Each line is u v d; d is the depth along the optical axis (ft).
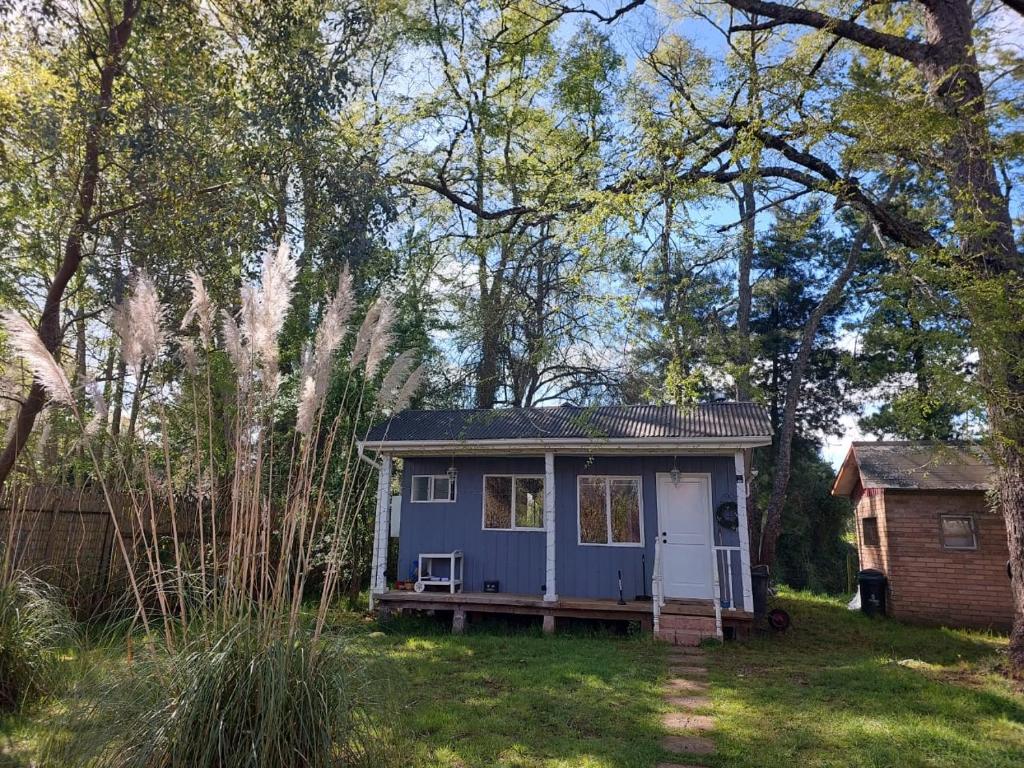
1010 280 19.44
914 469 40.91
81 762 10.57
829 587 78.38
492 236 34.53
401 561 40.01
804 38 28.50
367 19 28.40
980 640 33.01
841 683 22.52
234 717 10.66
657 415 38.19
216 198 24.09
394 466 47.34
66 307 33.22
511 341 40.32
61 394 12.81
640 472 38.19
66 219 25.73
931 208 23.27
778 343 77.36
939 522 39.45
